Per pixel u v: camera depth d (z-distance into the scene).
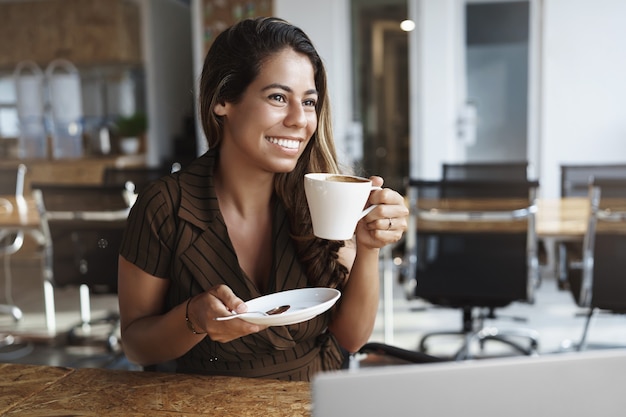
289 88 1.05
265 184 1.19
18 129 7.03
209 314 0.91
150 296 1.20
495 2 5.46
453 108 5.61
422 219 2.89
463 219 2.83
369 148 5.81
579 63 5.41
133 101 7.34
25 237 5.09
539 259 3.28
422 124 5.66
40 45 6.96
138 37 7.09
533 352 3.23
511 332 3.40
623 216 2.63
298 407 0.96
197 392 1.02
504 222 2.81
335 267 1.20
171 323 1.05
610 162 5.45
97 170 6.26
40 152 6.86
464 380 0.57
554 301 4.27
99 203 3.04
